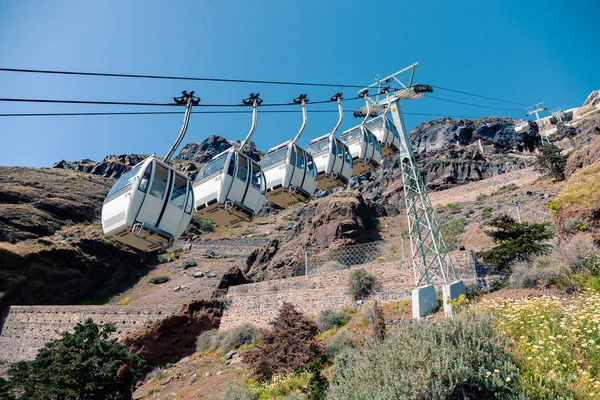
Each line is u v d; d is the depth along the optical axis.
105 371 17.08
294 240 47.50
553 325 9.58
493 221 22.28
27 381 16.20
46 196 65.25
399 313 19.73
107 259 52.06
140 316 30.89
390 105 23.11
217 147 134.00
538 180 49.03
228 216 14.90
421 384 8.51
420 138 102.25
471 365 8.80
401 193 66.56
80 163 109.50
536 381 8.07
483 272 21.48
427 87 22.42
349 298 23.92
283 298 26.39
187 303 28.34
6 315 37.78
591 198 16.92
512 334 10.23
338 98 20.06
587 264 13.95
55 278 44.78
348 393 9.28
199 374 21.89
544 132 94.12
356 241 42.09
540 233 20.05
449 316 10.84
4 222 51.03
